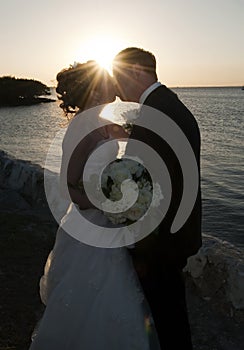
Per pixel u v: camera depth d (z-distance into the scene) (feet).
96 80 10.86
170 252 10.52
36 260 19.57
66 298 10.29
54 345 10.23
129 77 11.00
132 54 10.94
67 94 11.01
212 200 48.55
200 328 14.64
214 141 103.60
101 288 10.24
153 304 10.70
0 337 13.28
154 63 11.21
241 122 161.17
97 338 10.02
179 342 10.75
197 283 16.63
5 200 29.66
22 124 167.02
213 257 16.52
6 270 18.22
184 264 10.91
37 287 16.92
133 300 10.24
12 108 307.99
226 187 54.80
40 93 417.69
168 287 10.67
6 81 373.20
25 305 15.44
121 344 9.98
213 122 161.58
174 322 10.71
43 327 10.39
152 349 10.31
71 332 10.16
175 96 11.16
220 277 16.12
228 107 286.66
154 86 11.02
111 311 10.07
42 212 28.55
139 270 10.59
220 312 15.43
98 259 10.45
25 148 97.30
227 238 37.32
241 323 14.83
